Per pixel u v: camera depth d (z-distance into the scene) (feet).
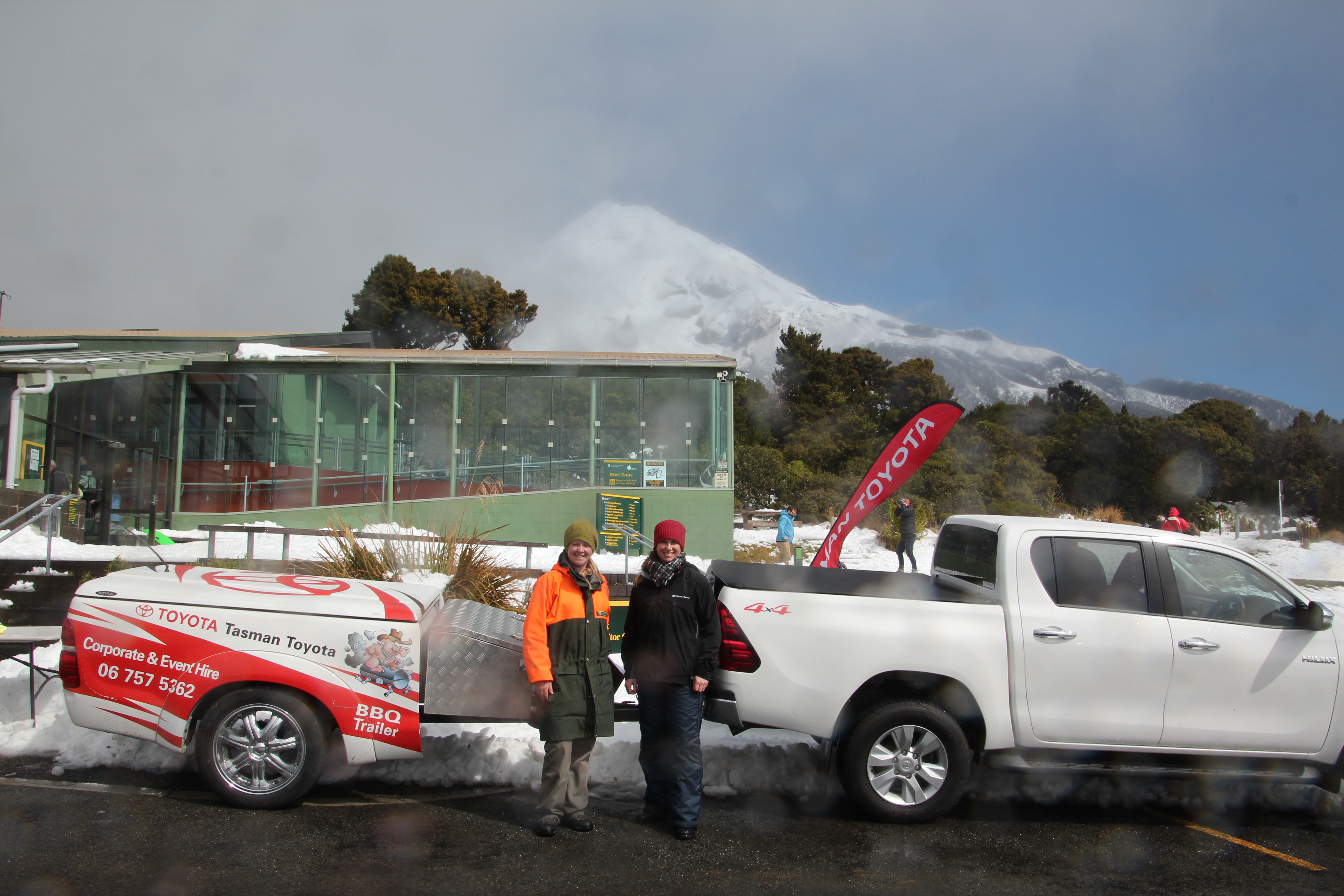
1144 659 16.39
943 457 117.50
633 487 59.77
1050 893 13.47
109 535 45.42
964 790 17.79
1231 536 106.22
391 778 17.35
